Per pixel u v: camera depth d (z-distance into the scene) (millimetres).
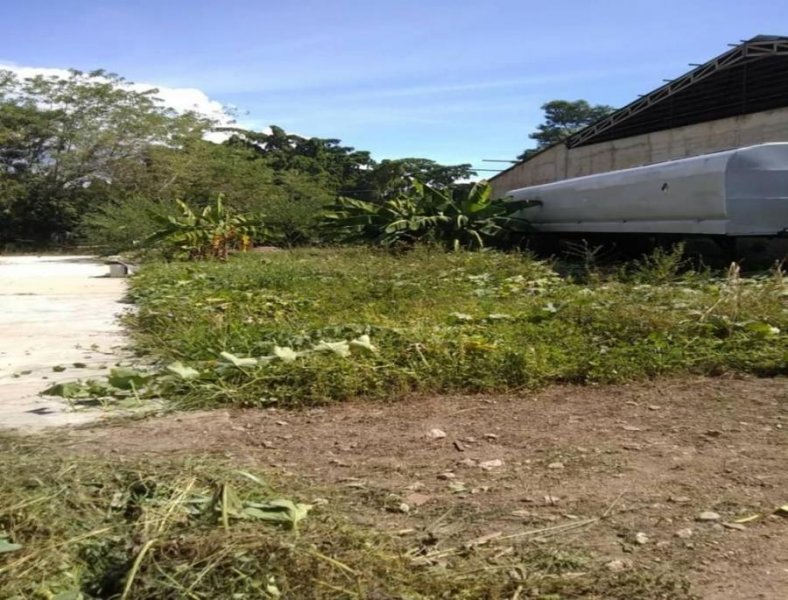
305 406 4895
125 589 2254
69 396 5078
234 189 33469
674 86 18859
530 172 26906
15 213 32906
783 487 3355
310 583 2357
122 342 7422
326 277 11391
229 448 3988
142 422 4535
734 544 2807
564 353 5805
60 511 2738
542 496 3289
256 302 8914
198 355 6184
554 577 2537
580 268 13844
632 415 4570
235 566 2363
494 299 9219
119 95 34594
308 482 3455
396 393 5125
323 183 40594
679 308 7121
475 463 3732
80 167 33406
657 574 2566
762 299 7266
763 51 15898
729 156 11430
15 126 33219
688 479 3473
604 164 22594
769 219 11547
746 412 4578
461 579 2498
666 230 13008
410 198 18750
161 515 2701
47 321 8930
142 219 24031
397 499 3256
